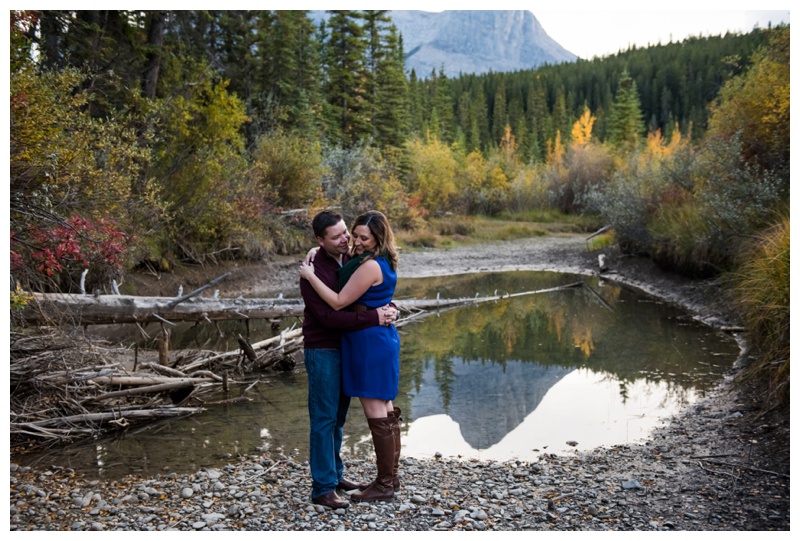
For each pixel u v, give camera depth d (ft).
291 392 23.18
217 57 57.41
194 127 47.11
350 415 20.29
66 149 23.80
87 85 44.62
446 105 195.52
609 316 38.40
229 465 15.47
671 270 48.24
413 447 17.38
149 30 52.19
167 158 45.24
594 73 322.55
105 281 33.78
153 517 12.31
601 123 257.14
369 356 12.71
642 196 54.65
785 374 18.44
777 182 34.78
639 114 188.55
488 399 22.04
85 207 25.45
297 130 80.94
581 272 61.36
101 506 12.80
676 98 303.89
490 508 12.62
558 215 127.95
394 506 12.70
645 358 27.32
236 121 49.90
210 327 35.65
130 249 32.60
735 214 35.76
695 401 20.76
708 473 14.30
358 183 77.00
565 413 20.22
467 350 30.19
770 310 22.49
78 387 19.16
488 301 45.98
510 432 18.53
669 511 12.30
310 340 12.93
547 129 241.76
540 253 75.10
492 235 95.40
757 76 43.45
